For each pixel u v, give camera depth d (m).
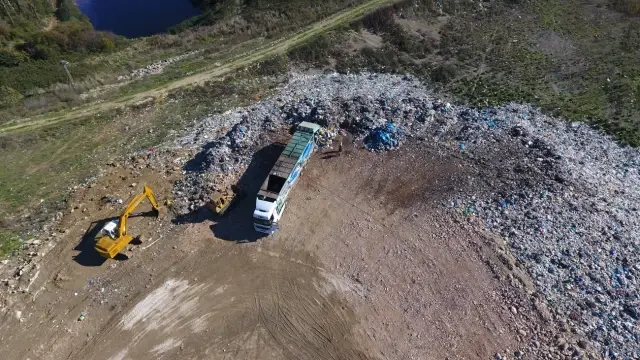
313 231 32.31
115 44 62.66
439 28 58.84
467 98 46.25
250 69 52.31
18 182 38.56
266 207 30.62
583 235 30.31
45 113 47.72
